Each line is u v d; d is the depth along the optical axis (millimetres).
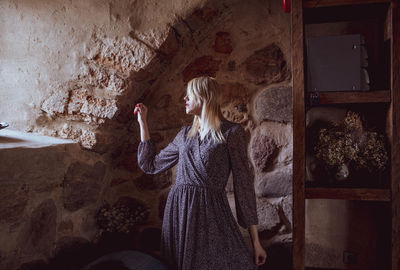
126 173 2129
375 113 1809
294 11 1530
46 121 1893
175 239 1476
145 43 1729
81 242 1860
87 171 1845
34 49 1842
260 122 1938
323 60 1601
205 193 1431
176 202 1491
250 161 1957
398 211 1489
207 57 1987
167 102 2047
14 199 1386
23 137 1689
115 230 1993
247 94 1945
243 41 1940
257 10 1918
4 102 1903
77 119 1826
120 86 1754
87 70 1782
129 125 2064
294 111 1556
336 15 1712
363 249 1871
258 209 1961
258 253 1481
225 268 1400
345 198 1560
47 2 1811
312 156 1834
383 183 1641
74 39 1794
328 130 1701
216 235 1409
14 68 1876
